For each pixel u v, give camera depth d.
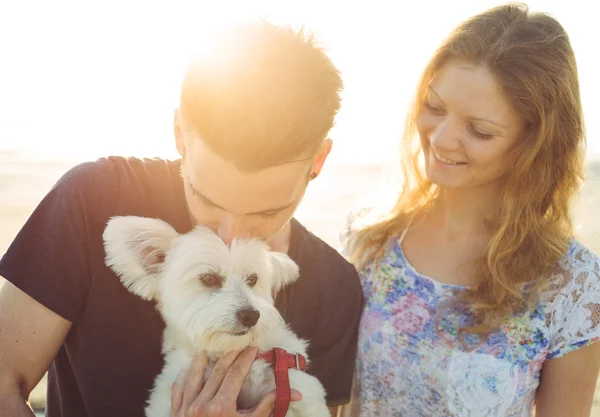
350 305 2.71
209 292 2.50
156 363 2.45
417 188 3.03
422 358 2.72
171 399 2.30
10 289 2.14
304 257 2.68
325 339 2.63
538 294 2.62
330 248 2.81
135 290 2.33
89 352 2.24
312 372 2.62
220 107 1.86
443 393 2.68
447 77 2.55
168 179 2.54
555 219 2.70
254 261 2.57
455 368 2.64
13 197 12.57
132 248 2.29
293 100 1.88
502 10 2.60
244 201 1.99
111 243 2.23
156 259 2.50
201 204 2.11
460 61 2.54
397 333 2.77
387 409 2.82
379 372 2.81
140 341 2.38
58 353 2.35
